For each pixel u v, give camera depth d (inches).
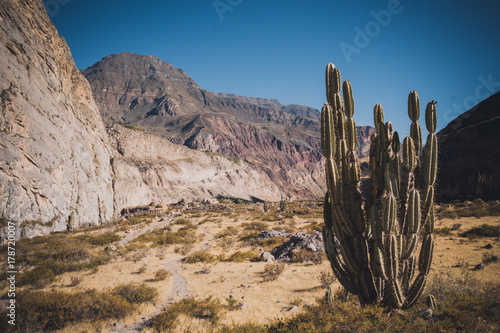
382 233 217.8
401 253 221.5
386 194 218.5
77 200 1782.7
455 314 240.7
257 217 1852.9
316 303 363.9
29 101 1406.3
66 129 1828.2
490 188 1673.2
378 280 240.7
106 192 2448.3
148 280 553.0
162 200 4008.4
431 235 228.7
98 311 358.9
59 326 319.9
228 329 286.5
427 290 324.5
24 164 1240.8
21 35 1510.8
